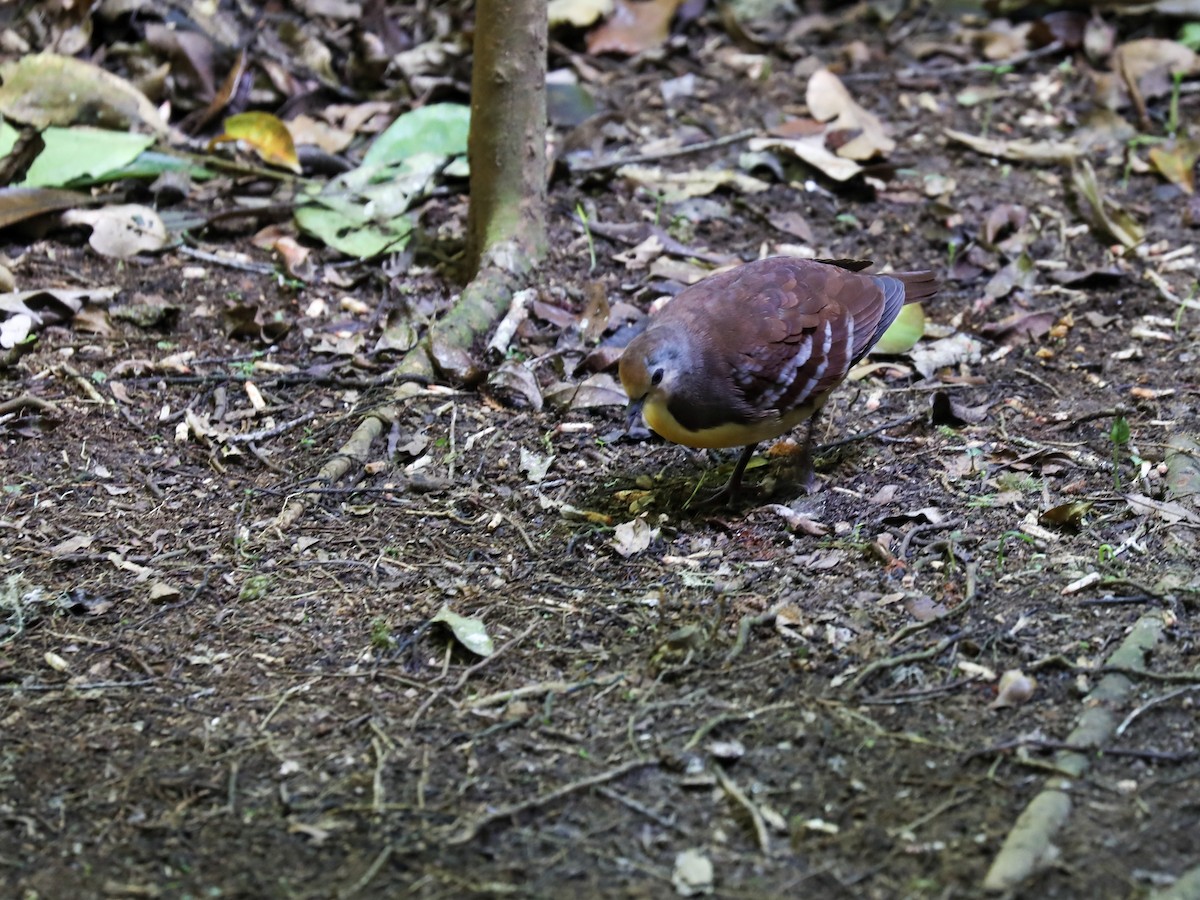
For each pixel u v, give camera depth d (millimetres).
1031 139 12805
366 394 9344
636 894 5477
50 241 10977
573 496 8320
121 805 5988
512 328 9867
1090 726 6262
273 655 6961
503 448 8773
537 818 5887
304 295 10508
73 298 10062
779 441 8875
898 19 15102
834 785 6027
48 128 11641
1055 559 7531
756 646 6941
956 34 14648
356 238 10977
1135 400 9133
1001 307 10445
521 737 6379
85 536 7871
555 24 14148
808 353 7840
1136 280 10664
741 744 6266
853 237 11383
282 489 8312
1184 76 13680
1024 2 14898
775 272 8156
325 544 7844
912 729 6355
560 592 7422
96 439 8820
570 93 13000
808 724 6395
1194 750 6148
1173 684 6535
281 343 9945
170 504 8211
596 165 12094
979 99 13531
